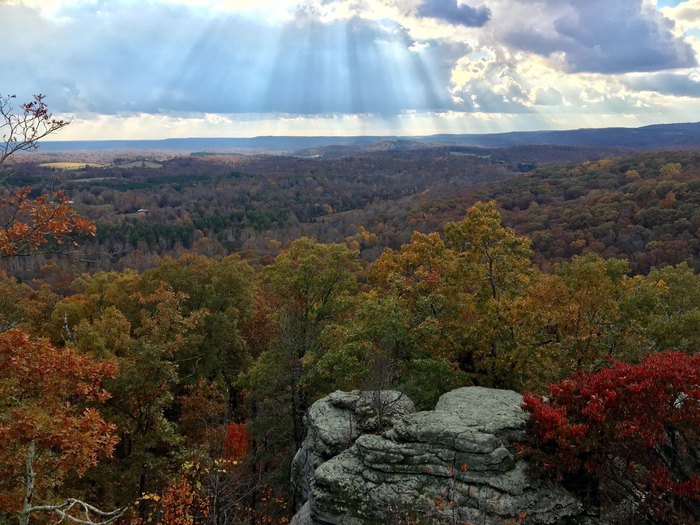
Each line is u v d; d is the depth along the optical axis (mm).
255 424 22500
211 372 33062
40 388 13797
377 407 15359
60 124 11695
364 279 55250
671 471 10789
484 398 14688
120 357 21406
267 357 23891
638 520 10852
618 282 23109
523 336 20562
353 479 12430
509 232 24281
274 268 28984
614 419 11227
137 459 17969
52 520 12914
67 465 12875
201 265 36531
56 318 31453
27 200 12367
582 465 11492
